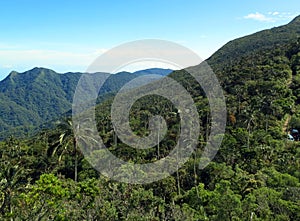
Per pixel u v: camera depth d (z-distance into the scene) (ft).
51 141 169.17
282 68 281.13
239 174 130.82
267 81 248.93
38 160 151.43
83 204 84.84
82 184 81.97
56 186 71.00
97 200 87.81
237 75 275.39
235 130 177.78
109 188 99.30
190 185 129.70
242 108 207.00
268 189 106.42
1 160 151.94
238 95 230.89
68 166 139.23
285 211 95.66
